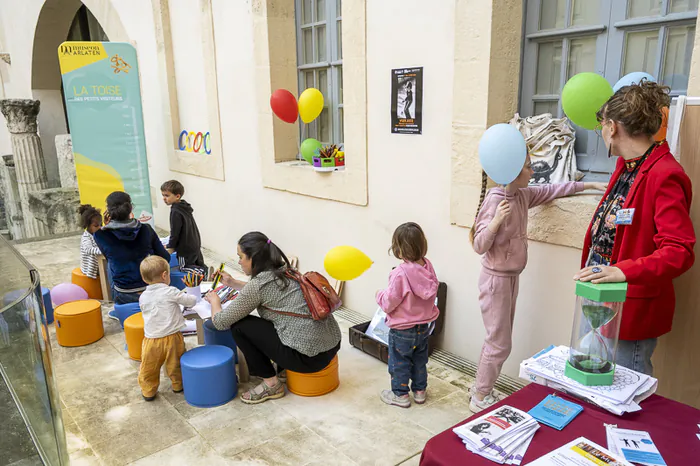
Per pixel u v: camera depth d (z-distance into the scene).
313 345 3.19
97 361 3.99
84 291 5.02
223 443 2.91
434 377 3.57
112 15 8.15
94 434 3.03
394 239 2.97
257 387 3.37
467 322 3.69
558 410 1.74
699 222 2.24
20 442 2.51
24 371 2.44
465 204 3.45
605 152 3.11
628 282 1.81
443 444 1.62
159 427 3.08
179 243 5.16
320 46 5.12
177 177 7.48
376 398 3.35
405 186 3.93
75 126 6.29
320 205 4.88
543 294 3.15
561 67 3.26
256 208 5.88
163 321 3.28
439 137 3.59
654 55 2.88
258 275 3.21
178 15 6.74
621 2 2.95
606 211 2.21
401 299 2.96
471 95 3.28
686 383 2.39
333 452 2.80
